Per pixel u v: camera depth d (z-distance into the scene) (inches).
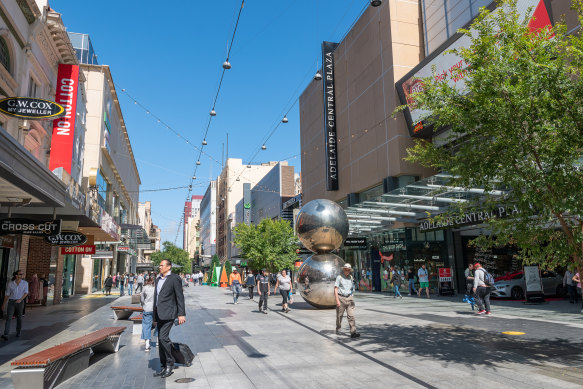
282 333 375.6
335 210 573.3
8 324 372.2
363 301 710.5
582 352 266.5
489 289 472.1
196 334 378.0
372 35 954.1
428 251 861.2
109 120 1379.2
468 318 442.0
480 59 243.9
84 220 588.1
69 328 449.7
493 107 231.6
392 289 915.4
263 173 3191.4
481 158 249.9
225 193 3211.1
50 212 522.9
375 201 770.2
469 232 837.8
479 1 701.9
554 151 222.2
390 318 459.2
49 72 671.1
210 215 3833.7
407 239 873.5
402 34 884.0
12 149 269.7
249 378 223.1
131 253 2101.4
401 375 221.8
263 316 522.6
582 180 224.1
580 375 213.6
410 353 274.4
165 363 235.9
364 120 978.7
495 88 230.4
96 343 262.2
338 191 1111.0
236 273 760.3
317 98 1275.8
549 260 252.1
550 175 219.6
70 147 676.1
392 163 850.8
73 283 1168.8
